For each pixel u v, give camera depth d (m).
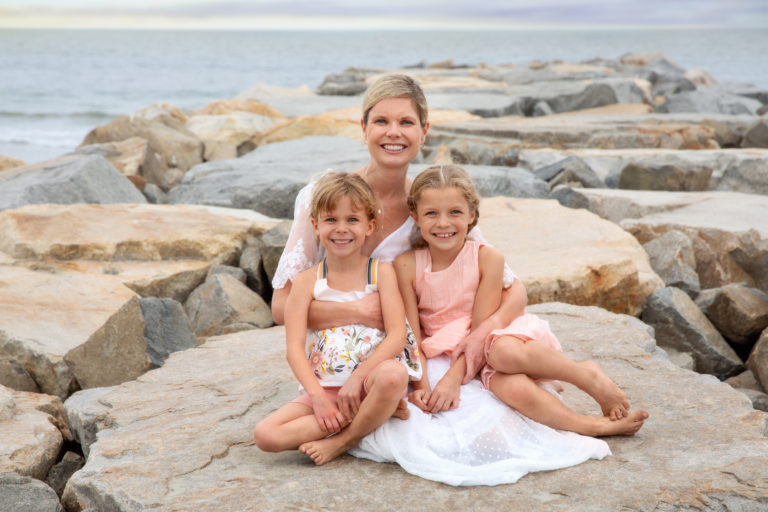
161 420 3.62
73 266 6.52
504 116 16.72
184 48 165.75
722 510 2.63
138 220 7.33
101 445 3.32
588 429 3.14
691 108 19.16
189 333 5.81
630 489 2.77
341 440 3.07
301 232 3.46
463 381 3.24
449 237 3.28
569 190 9.37
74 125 29.53
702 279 7.43
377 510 2.69
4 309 5.22
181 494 2.84
